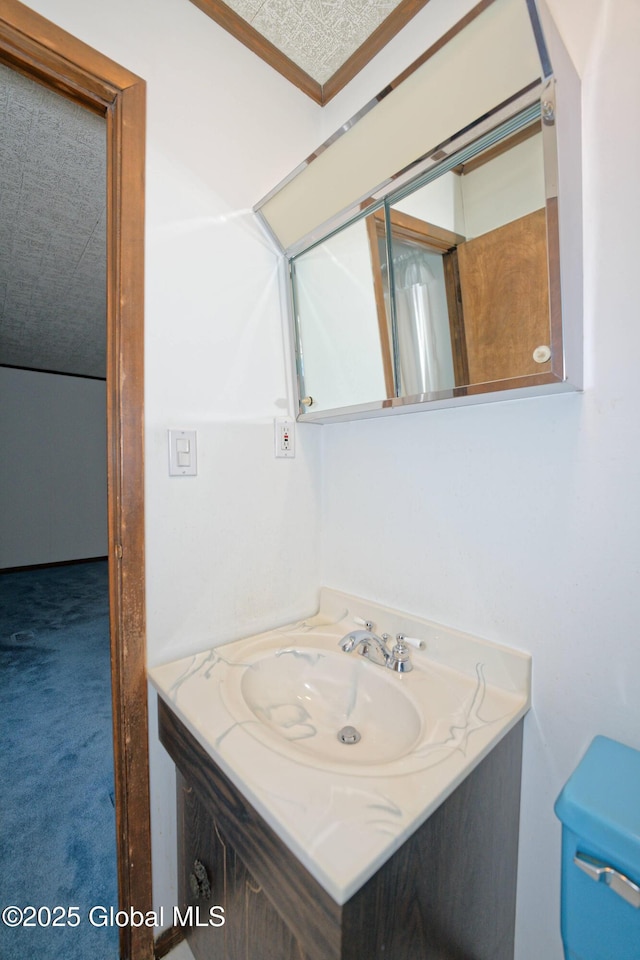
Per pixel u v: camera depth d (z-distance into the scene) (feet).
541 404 2.76
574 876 2.06
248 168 3.74
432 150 2.75
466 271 2.75
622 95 2.32
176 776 3.43
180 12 3.32
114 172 3.09
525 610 2.89
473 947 2.54
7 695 7.51
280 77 3.97
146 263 3.16
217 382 3.57
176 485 3.36
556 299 2.34
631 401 2.38
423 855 2.03
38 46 2.71
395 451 3.68
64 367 16.55
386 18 3.55
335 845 1.72
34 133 4.36
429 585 3.47
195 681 3.04
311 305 3.85
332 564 4.31
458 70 2.44
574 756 2.69
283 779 2.07
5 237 6.72
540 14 2.06
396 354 3.22
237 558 3.74
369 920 1.75
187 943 3.53
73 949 3.58
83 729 6.55
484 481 3.09
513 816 2.85
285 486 4.06
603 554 2.53
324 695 3.43
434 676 3.14
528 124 2.36
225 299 3.60
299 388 3.99
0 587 14.43
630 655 2.44
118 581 3.17
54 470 17.37
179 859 3.45
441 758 2.25
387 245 3.22
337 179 3.27
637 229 2.30
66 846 4.54
